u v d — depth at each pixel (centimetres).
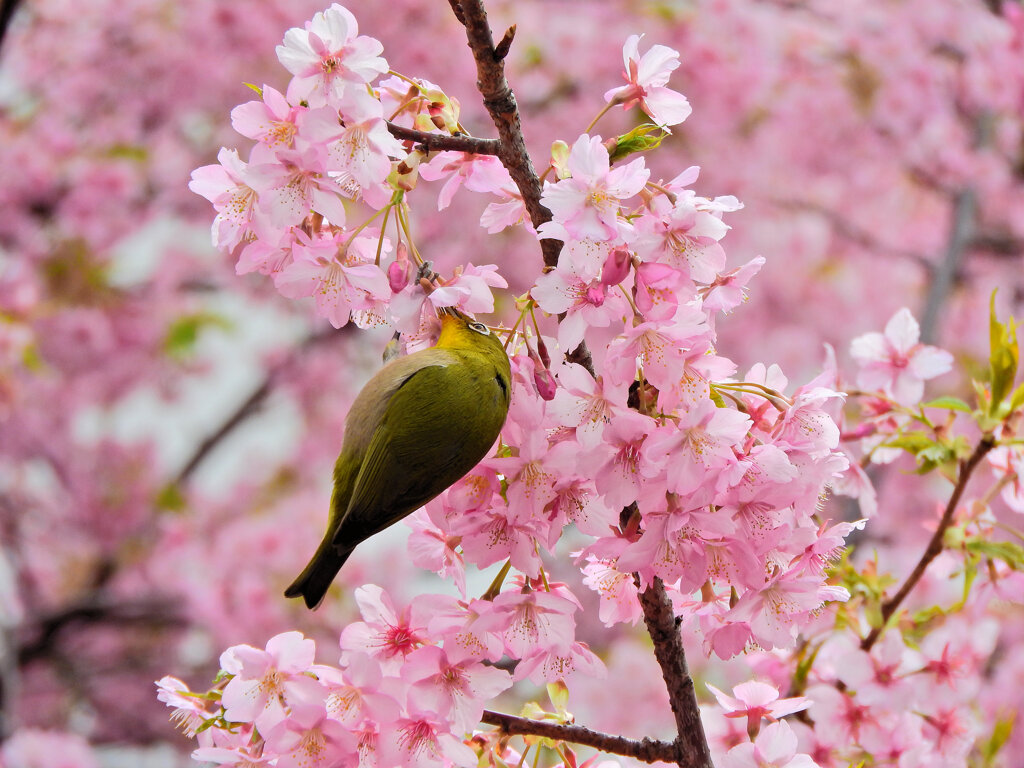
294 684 410
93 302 1608
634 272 411
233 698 418
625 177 392
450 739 418
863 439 641
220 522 1705
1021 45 1587
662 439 387
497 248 1630
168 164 1658
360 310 449
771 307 1791
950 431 629
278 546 1533
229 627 1462
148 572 1619
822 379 438
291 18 1548
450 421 388
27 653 1485
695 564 401
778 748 454
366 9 1522
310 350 1795
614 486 401
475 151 427
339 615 1480
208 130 1677
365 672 409
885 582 638
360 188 428
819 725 611
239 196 439
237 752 424
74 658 1619
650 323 400
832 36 1689
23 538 1662
